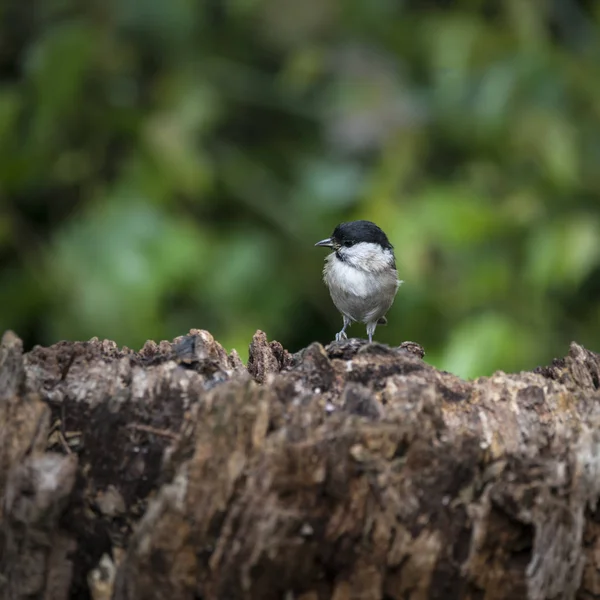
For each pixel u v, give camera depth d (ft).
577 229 34.09
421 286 34.09
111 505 15.39
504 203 35.29
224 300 34.09
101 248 32.65
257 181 36.94
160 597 14.38
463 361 32.01
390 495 14.58
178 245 33.06
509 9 37.88
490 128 36.14
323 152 37.68
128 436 15.61
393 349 17.88
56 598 14.97
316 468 14.30
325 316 36.32
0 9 36.73
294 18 38.47
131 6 35.88
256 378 19.13
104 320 32.32
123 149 35.86
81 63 33.47
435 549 14.71
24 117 34.99
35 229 35.50
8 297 33.17
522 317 35.22
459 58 37.06
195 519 14.26
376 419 15.55
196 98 35.32
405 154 35.70
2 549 15.01
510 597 15.11
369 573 14.64
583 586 15.90
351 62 38.81
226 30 38.60
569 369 18.37
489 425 16.08
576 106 37.99
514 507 14.78
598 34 39.17
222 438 14.46
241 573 14.12
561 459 15.42
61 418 15.83
